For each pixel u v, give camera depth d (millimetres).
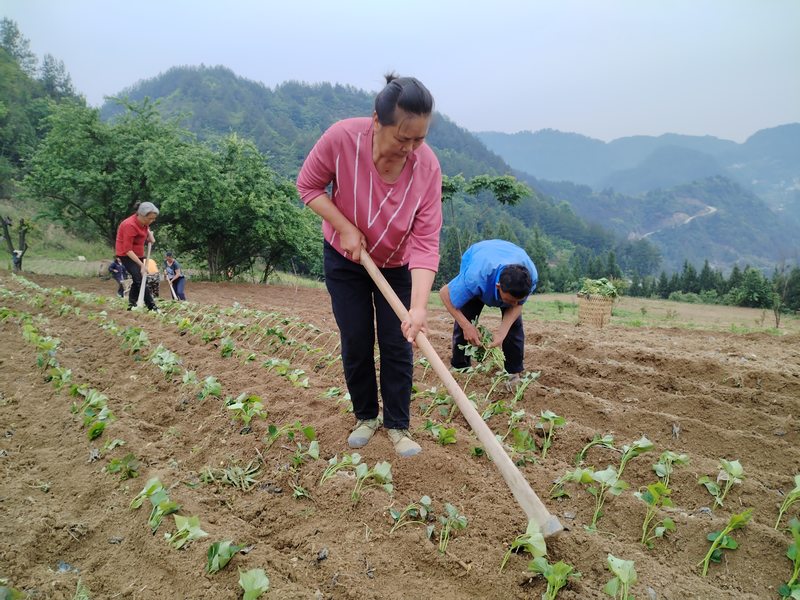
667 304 32469
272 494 3363
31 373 5375
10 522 3002
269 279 25547
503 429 4254
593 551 2783
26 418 4391
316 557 2795
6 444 3963
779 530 3170
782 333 10695
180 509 3045
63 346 6449
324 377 5477
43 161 19375
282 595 2477
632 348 6629
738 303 34219
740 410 4605
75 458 3748
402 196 3146
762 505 3350
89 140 19297
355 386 3719
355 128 3072
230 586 2570
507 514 3051
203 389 4684
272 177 22422
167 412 4566
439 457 3545
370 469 3520
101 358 6055
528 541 2506
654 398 4918
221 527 2994
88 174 18578
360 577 2654
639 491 3512
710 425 4293
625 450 3568
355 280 3498
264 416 4098
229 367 5605
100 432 3963
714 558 2891
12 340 6523
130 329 6582
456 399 2881
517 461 3656
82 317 8164
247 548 2803
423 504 3061
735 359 6684
